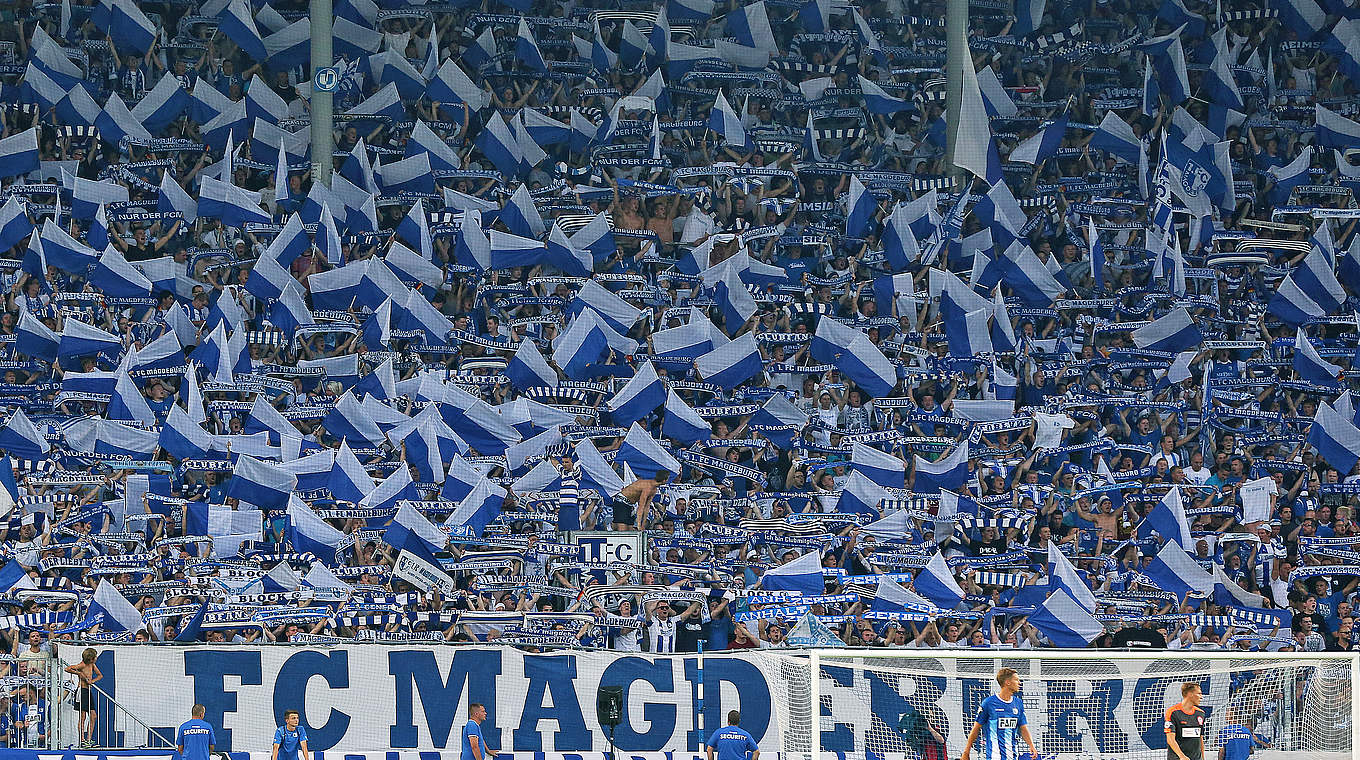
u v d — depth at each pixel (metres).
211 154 71.12
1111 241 70.81
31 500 55.53
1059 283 67.38
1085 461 61.47
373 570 53.56
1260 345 65.62
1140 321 66.62
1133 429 63.09
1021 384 64.44
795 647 50.06
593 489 56.16
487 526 55.97
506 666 46.06
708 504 58.53
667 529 57.50
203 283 66.44
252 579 53.34
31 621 50.50
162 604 52.69
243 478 55.62
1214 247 70.81
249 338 63.88
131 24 72.44
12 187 67.62
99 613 50.41
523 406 60.41
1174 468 60.00
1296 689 42.38
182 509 55.81
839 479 60.41
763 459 61.16
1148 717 42.75
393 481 55.22
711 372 62.12
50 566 53.25
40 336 60.97
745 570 55.62
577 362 62.06
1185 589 54.31
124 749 43.34
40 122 70.44
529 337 64.50
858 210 68.94
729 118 70.12
